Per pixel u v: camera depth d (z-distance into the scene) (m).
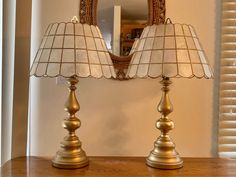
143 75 1.13
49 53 1.13
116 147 1.60
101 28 1.55
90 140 1.59
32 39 1.55
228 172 1.22
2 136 1.46
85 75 1.09
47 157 1.42
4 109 1.46
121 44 1.56
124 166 1.28
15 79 1.45
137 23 1.56
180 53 1.11
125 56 1.55
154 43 1.15
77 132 1.59
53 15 1.55
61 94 1.58
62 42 1.12
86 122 1.59
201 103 1.59
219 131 1.59
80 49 1.12
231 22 1.56
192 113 1.59
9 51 1.45
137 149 1.60
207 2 1.57
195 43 1.16
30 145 1.58
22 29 1.46
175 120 1.59
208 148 1.59
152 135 1.60
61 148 1.27
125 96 1.58
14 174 1.17
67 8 1.55
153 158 1.27
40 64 1.13
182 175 1.18
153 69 1.11
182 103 1.59
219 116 1.58
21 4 1.45
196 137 1.59
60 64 1.09
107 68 1.17
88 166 1.28
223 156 1.59
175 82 1.59
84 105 1.58
